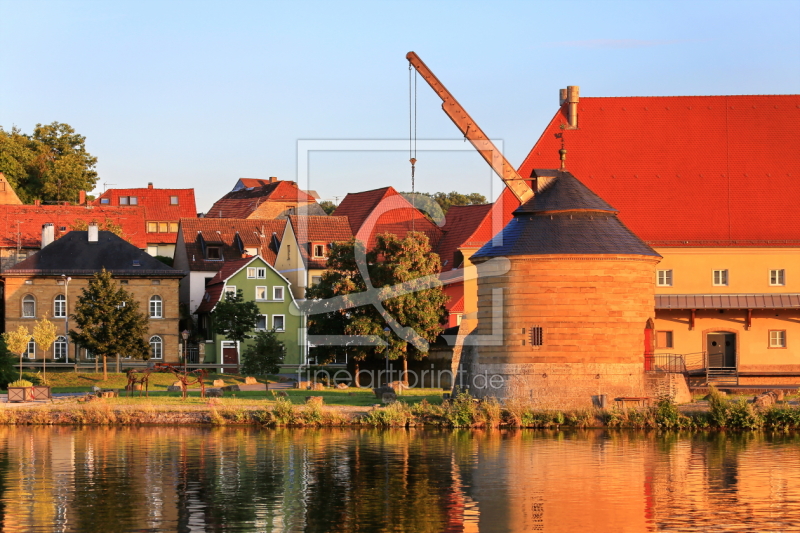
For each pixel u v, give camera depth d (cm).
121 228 13438
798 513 4122
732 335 8500
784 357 8456
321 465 5056
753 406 6456
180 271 11169
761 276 8512
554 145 8969
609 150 8956
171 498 4362
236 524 3966
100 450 5488
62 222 13475
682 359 8288
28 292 10800
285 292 11381
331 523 3988
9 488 4534
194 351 11625
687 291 8512
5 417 6612
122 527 3909
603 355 6762
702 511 4159
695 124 9031
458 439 5891
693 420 6331
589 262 6781
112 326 9369
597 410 6469
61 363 10350
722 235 8562
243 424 6556
